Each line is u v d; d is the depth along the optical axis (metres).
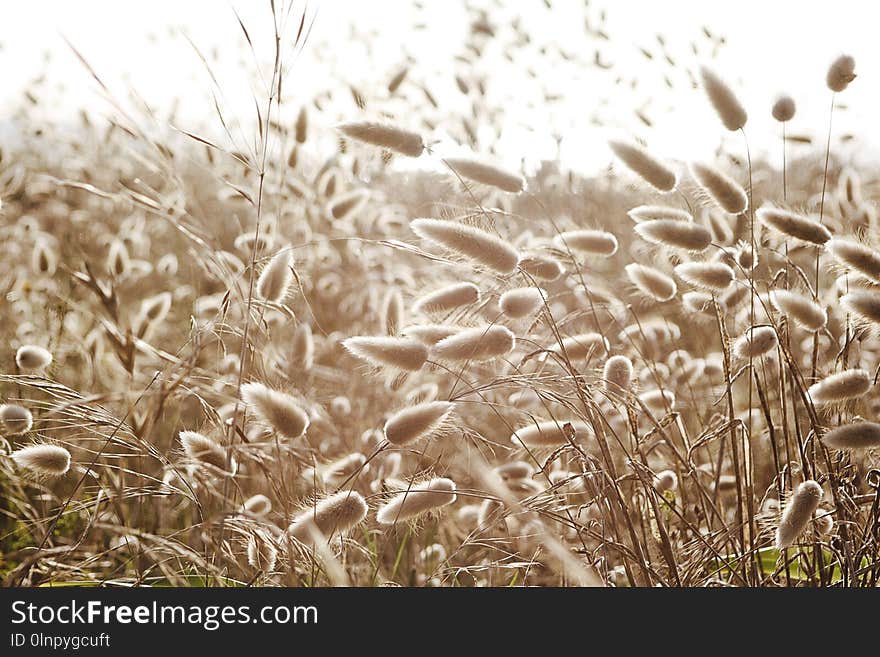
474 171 3.41
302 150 4.50
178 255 6.66
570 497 3.85
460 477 3.96
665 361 4.48
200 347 3.03
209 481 3.12
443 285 3.30
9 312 5.16
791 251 3.78
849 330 3.29
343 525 2.66
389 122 3.41
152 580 3.23
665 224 3.20
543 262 3.30
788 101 3.52
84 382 4.12
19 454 2.88
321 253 5.66
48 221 6.22
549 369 3.77
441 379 4.20
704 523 3.54
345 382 4.53
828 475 2.95
